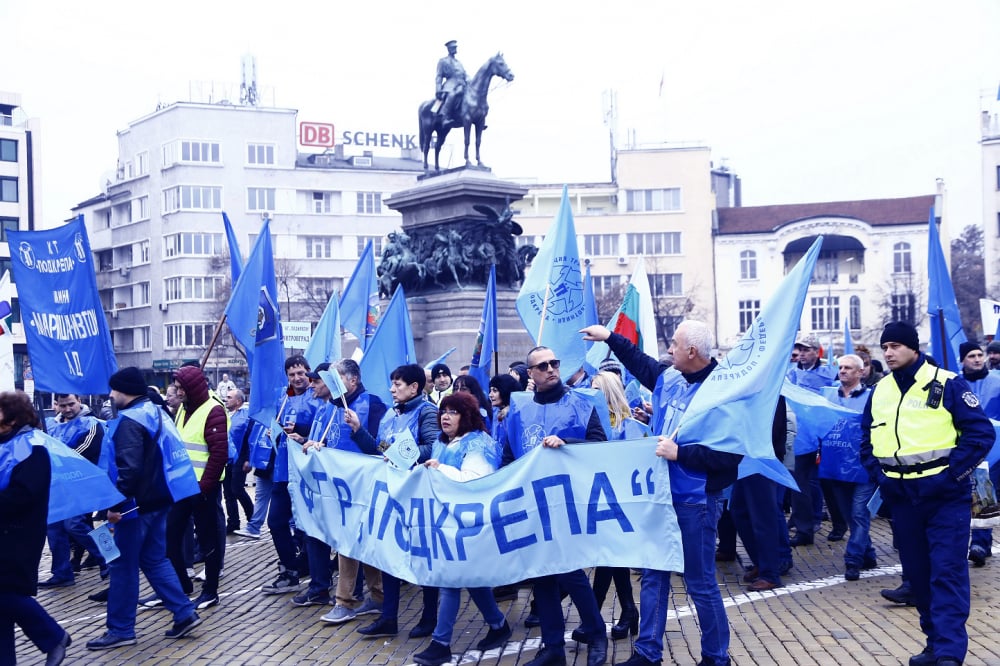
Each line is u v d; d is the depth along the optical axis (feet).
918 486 23.66
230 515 50.01
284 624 29.68
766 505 33.30
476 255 74.38
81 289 32.48
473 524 24.43
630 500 23.16
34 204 233.35
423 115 80.74
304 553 37.63
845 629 27.58
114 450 27.43
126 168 266.57
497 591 32.37
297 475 30.78
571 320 33.53
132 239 263.90
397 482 26.27
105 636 27.78
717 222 282.56
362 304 49.19
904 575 24.71
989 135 259.39
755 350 22.50
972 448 23.11
